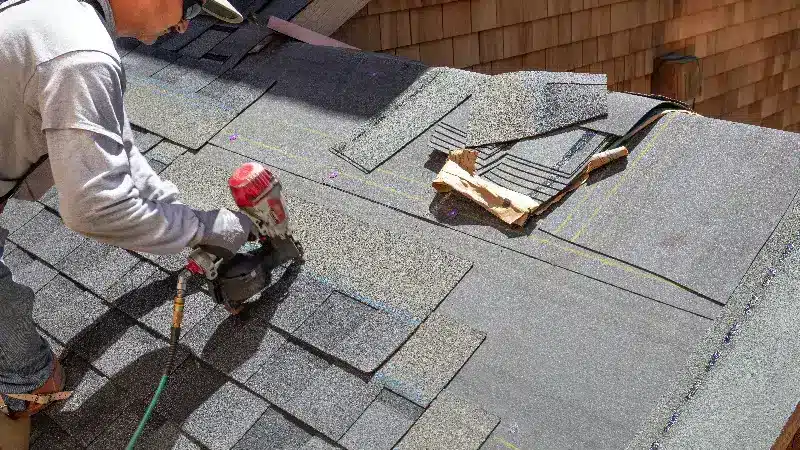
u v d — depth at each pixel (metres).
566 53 6.42
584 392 2.07
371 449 2.06
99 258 3.02
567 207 2.65
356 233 2.81
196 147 3.55
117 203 1.99
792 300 2.06
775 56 8.20
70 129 1.89
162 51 4.42
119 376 2.51
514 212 2.62
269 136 3.51
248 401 2.31
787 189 2.39
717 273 2.24
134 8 2.15
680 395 1.98
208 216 2.31
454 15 5.67
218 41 4.35
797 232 2.24
